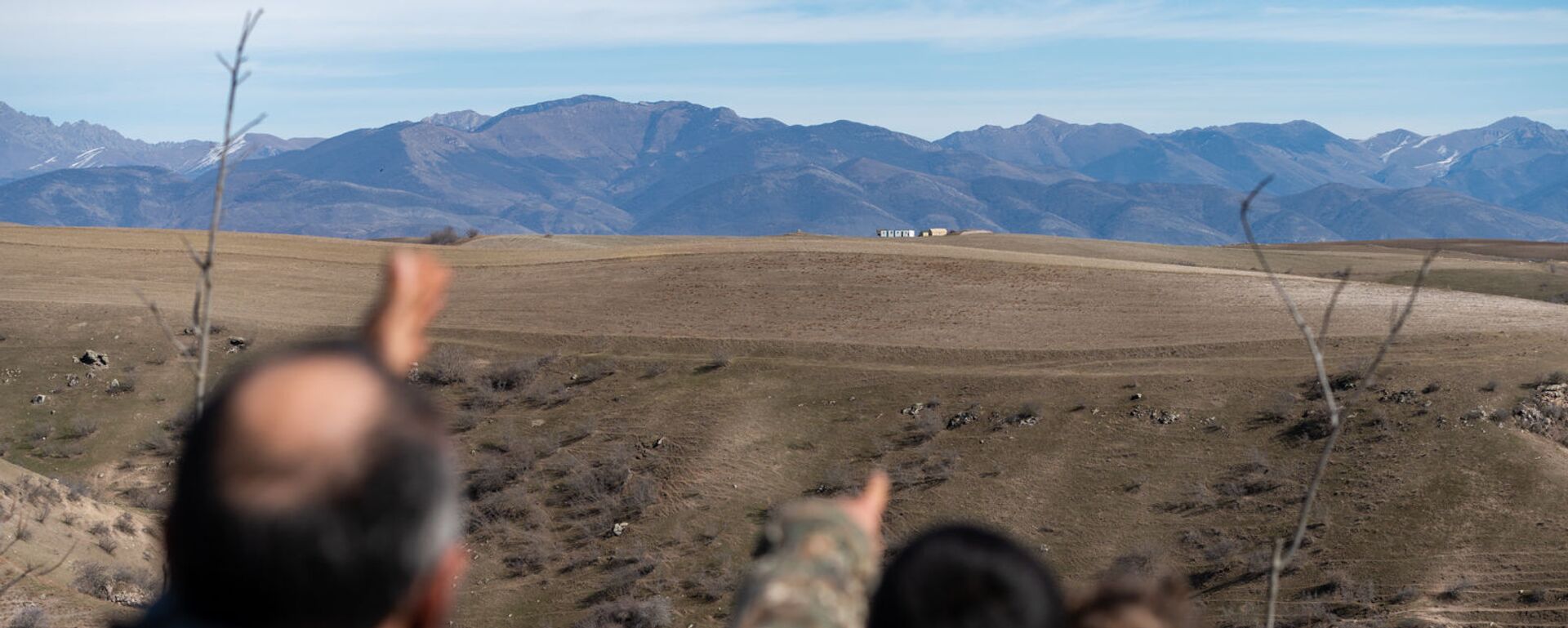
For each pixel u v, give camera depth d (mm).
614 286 106562
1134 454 64812
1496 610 45906
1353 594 49156
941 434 70062
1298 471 59875
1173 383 71812
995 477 64688
